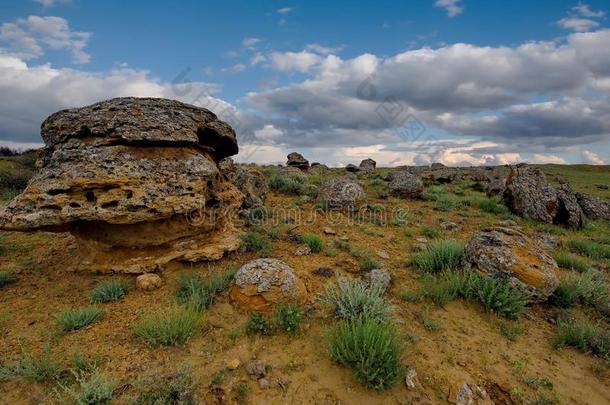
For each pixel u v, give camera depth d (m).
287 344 4.86
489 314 5.98
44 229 6.54
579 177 50.03
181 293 6.07
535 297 6.21
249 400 3.93
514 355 5.05
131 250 7.17
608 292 6.76
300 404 3.94
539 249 7.05
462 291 6.33
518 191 15.61
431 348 5.03
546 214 14.31
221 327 5.17
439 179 31.19
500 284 6.13
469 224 12.82
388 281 6.76
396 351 4.40
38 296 6.20
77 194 6.46
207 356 4.55
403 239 10.22
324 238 9.73
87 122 6.84
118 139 6.87
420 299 6.26
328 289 6.36
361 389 4.16
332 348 4.48
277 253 8.31
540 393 4.37
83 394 3.64
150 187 6.73
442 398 4.16
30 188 6.43
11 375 4.03
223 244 7.97
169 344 4.75
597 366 4.94
